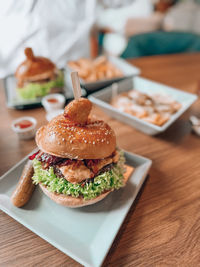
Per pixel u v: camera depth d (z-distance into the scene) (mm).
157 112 480
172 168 380
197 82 655
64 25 868
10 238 264
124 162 346
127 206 294
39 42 854
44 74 548
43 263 242
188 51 913
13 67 867
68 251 242
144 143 435
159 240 271
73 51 954
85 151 271
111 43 1443
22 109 519
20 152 394
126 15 1381
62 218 286
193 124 471
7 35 808
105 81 590
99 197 287
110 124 484
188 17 1426
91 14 900
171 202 320
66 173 279
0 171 353
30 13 782
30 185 297
